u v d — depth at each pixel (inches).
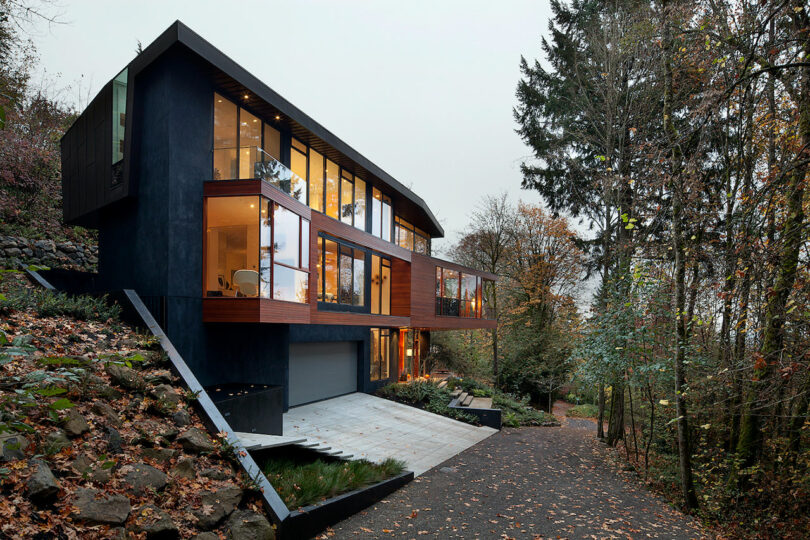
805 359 247.4
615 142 607.2
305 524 235.9
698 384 358.9
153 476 200.2
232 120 473.7
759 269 252.4
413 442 488.7
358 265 684.1
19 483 156.8
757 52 283.6
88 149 527.2
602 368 460.4
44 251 585.0
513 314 1157.1
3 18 256.7
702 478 371.2
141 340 315.3
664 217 414.9
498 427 658.2
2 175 613.6
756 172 356.5
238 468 241.1
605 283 566.9
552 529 275.7
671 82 359.6
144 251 417.7
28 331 268.4
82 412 214.2
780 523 300.0
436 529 264.2
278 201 446.0
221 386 427.2
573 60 701.9
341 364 696.4
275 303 434.3
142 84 430.6
